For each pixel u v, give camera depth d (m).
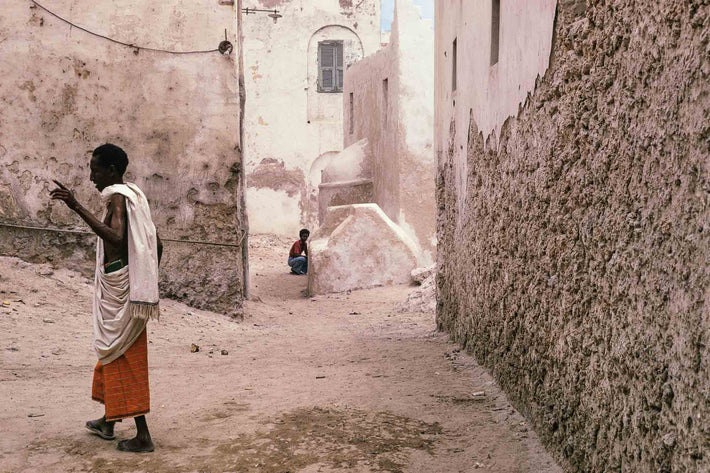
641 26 2.65
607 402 3.04
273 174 27.61
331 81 28.02
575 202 3.47
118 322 3.91
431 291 12.11
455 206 7.88
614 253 2.94
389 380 5.84
